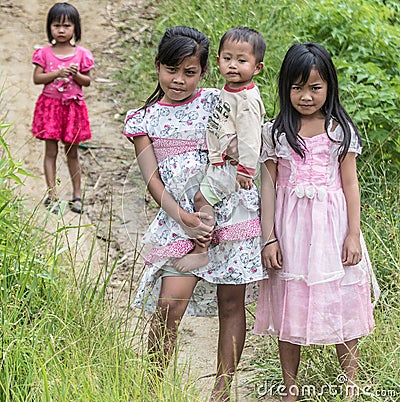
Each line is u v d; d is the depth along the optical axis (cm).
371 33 1036
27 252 695
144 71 1258
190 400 566
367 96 905
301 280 591
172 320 604
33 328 610
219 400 600
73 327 630
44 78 970
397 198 838
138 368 575
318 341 589
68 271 752
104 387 550
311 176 594
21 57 1304
